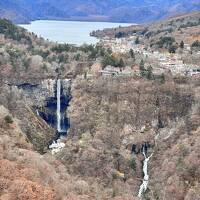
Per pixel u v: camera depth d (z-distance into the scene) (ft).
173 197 551.18
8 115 591.37
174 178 572.51
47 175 449.06
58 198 410.52
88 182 540.93
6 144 490.90
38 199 393.09
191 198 531.91
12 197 385.91
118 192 549.95
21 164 444.14
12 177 411.95
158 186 590.96
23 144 556.92
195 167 576.61
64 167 552.82
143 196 579.89
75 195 443.32
